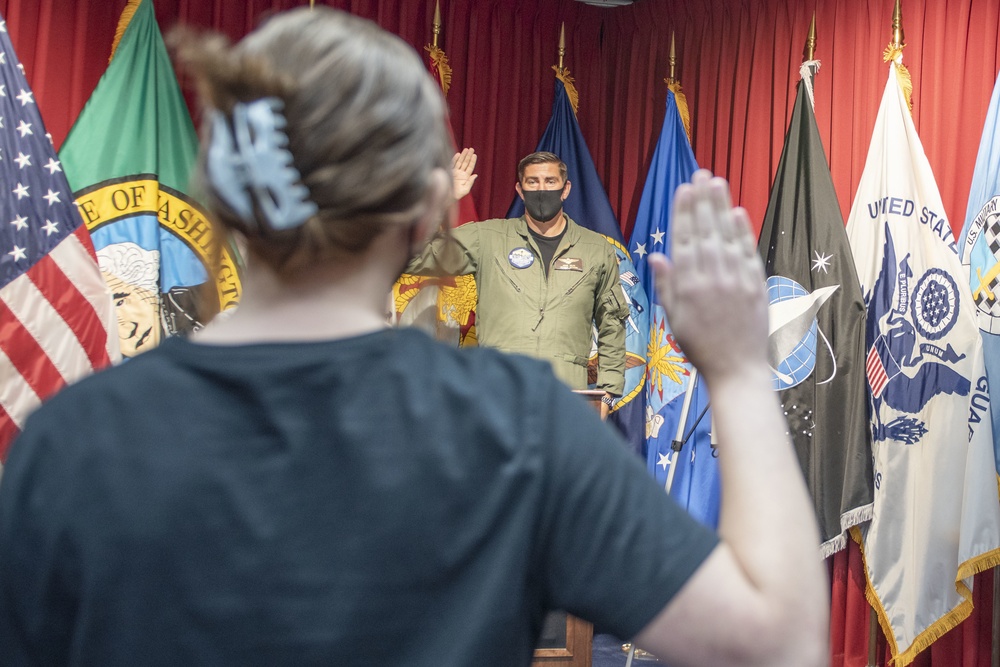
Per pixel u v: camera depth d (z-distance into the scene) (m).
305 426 0.53
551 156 4.18
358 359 0.55
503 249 4.13
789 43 4.36
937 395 3.61
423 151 0.56
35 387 3.39
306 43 0.55
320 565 0.51
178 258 3.89
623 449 0.56
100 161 3.78
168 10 4.11
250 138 0.53
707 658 0.51
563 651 2.57
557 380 0.58
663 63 4.82
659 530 0.53
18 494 0.53
